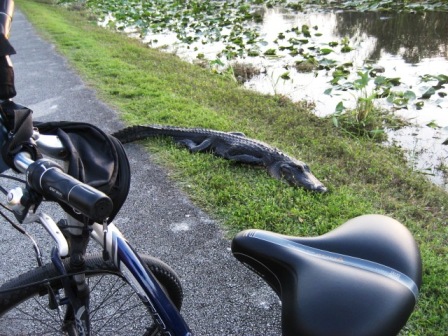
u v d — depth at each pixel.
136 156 4.40
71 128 1.37
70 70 7.55
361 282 1.22
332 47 9.56
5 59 1.33
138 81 6.75
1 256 3.02
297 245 1.40
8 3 1.42
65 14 15.51
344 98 6.56
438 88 6.71
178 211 3.43
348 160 4.32
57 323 2.17
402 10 12.91
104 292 2.54
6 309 1.67
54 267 1.59
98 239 1.42
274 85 7.08
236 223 3.21
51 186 1.08
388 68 7.83
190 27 12.52
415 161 4.62
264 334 2.31
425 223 3.26
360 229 1.41
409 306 1.21
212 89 6.65
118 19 13.89
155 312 1.40
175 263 2.87
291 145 4.75
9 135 1.27
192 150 4.42
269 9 15.11
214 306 2.51
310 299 1.20
